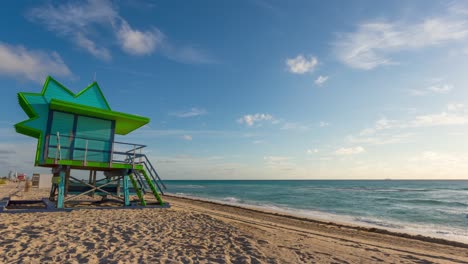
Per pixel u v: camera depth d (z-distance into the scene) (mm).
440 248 9922
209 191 59062
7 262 4879
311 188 76062
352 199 38156
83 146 12547
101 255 5543
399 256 7645
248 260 5719
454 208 27844
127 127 15289
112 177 15930
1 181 46438
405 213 23891
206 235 7852
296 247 7340
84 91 13578
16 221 8531
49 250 5672
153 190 14250
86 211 11375
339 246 8367
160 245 6547
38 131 11641
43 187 33594
